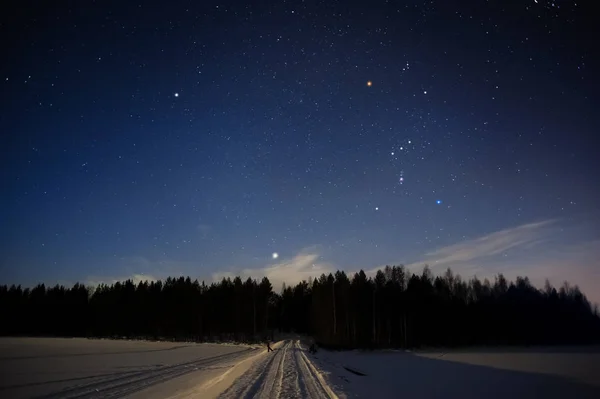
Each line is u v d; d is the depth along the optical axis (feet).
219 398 48.57
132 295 314.76
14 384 60.75
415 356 161.27
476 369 108.27
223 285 311.27
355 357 153.89
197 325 282.56
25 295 329.11
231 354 143.95
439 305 241.55
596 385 81.15
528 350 204.95
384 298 238.27
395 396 58.13
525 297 283.59
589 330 267.59
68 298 328.49
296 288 377.91
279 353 148.36
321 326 247.91
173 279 336.29
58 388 56.80
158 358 116.47
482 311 249.75
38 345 174.09
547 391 72.90
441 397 60.59
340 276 297.53
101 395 51.37
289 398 49.29
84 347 161.79
